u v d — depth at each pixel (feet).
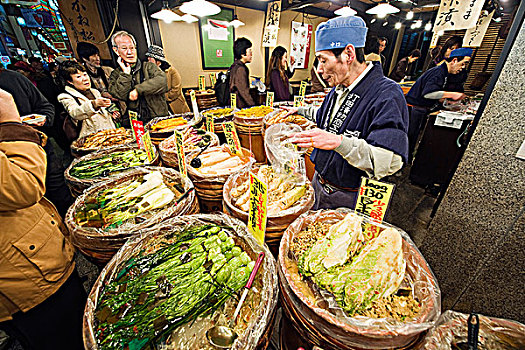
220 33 23.81
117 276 3.55
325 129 6.45
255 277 3.59
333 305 2.93
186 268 3.52
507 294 4.93
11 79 7.23
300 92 16.06
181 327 3.01
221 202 6.32
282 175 5.67
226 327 3.05
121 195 5.30
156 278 3.38
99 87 12.85
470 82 19.31
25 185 3.36
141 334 2.85
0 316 3.76
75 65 9.27
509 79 4.16
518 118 4.17
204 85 23.18
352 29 4.84
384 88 4.93
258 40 27.02
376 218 4.07
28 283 3.87
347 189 5.97
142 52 19.62
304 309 2.95
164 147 7.72
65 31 16.74
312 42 31.89
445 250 5.83
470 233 5.26
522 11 3.82
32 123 6.80
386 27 31.37
